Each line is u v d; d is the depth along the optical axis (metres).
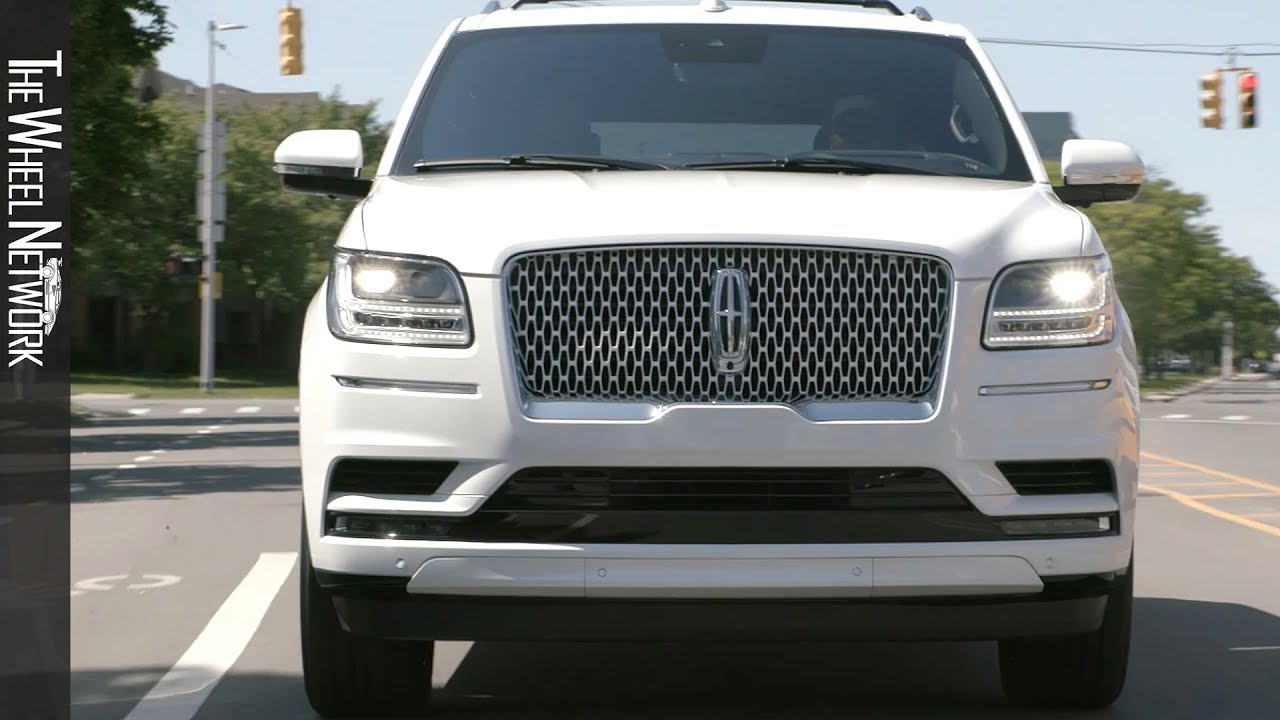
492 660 12.94
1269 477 35.88
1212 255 167.75
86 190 65.12
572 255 9.36
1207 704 11.29
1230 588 17.44
